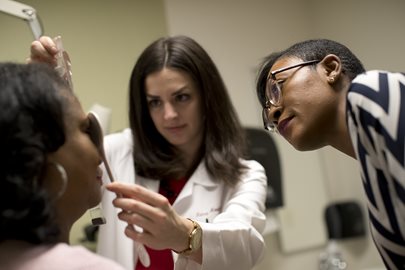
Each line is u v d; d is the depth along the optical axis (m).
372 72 0.67
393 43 2.25
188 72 1.21
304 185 2.69
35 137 0.55
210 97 1.26
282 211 2.58
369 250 2.61
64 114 0.61
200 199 1.24
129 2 2.31
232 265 1.00
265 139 2.35
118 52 2.25
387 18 2.28
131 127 1.31
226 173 1.24
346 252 2.66
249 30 2.64
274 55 0.92
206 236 0.95
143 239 0.86
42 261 0.55
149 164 1.26
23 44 1.76
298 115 0.76
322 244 2.67
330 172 2.80
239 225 1.03
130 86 1.28
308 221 2.66
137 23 2.31
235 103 2.53
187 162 1.33
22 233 0.56
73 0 2.18
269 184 2.30
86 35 2.19
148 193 0.81
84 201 0.66
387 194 0.62
